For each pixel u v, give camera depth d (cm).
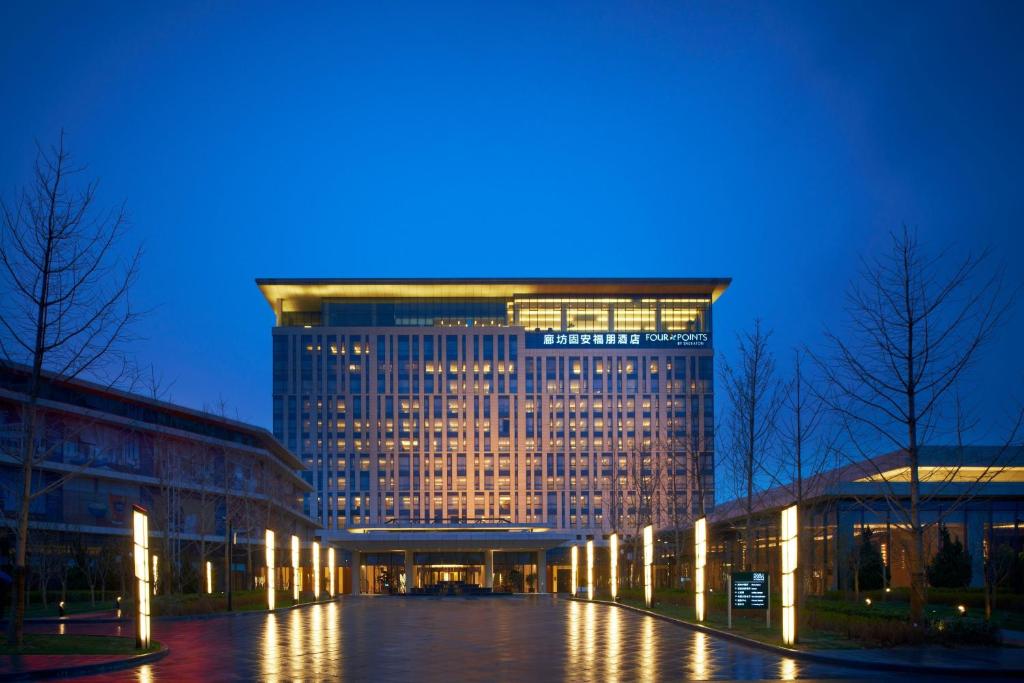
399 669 2364
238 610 5366
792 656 2631
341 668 2392
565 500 16225
